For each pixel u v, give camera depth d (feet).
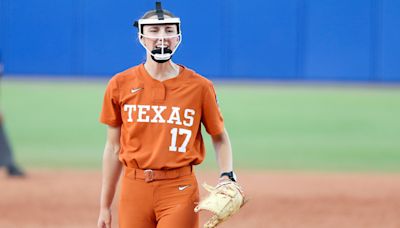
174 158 54.80
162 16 54.60
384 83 282.97
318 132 192.95
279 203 114.32
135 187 55.21
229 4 281.33
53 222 99.55
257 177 137.80
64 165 147.33
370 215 106.83
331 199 118.11
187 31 281.13
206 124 56.75
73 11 280.72
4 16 281.54
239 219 102.63
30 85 258.78
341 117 213.87
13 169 133.69
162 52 54.03
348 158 160.66
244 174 141.08
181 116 54.95
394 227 99.50
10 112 209.36
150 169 54.80
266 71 284.20
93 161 152.46
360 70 283.59
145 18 54.80
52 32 281.54
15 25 281.54
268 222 101.09
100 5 279.69
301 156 162.50
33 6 281.13
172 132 54.80
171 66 55.93
